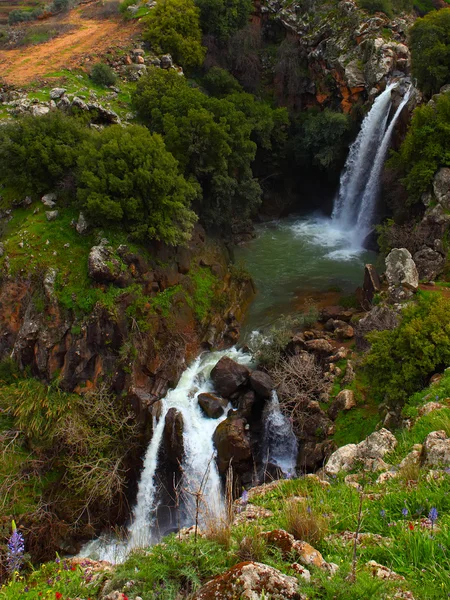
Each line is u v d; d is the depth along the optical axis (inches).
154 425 916.0
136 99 1328.7
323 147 1520.7
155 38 1584.6
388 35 1466.5
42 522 800.9
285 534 256.8
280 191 1699.1
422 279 974.4
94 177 976.9
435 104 1146.7
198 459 869.8
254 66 1695.4
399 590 219.5
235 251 1432.1
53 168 1063.6
